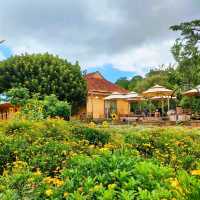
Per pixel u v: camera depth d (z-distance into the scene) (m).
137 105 48.41
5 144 8.75
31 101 19.45
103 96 44.31
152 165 4.95
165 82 49.44
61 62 39.06
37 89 35.84
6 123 12.27
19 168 6.95
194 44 36.62
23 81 37.16
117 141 10.00
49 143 8.87
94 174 5.07
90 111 42.25
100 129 11.20
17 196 5.27
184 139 10.93
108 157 5.54
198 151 9.58
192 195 3.69
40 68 37.41
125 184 4.47
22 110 17.98
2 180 6.13
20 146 8.79
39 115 17.06
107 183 4.76
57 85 36.72
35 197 5.20
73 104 37.88
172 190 4.07
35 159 7.52
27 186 5.62
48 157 7.67
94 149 8.66
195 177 4.24
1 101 29.16
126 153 6.31
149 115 35.16
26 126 11.79
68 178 5.12
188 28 36.28
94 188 4.46
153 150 9.50
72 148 8.79
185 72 36.31
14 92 24.50
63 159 7.64
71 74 37.81
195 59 36.53
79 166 5.46
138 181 4.51
